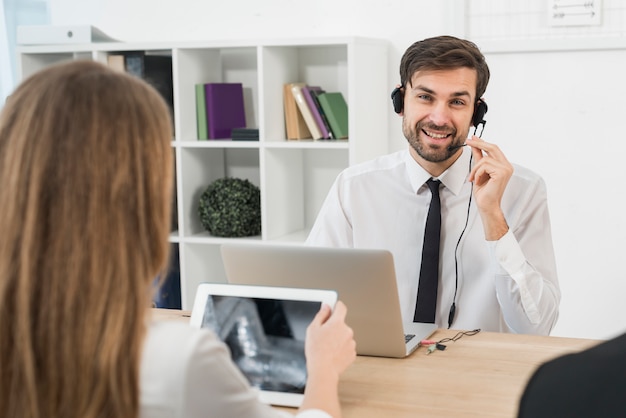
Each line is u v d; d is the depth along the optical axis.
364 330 1.73
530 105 3.18
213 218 3.41
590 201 3.15
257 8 3.56
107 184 0.95
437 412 1.45
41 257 0.94
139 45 3.40
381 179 2.38
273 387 1.52
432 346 1.78
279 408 1.50
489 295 2.21
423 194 2.31
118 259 0.95
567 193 3.18
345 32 3.44
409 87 2.21
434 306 2.21
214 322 1.58
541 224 2.25
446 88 2.14
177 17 3.70
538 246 2.23
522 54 3.16
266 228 3.34
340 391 1.56
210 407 1.03
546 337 1.86
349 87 3.10
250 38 3.55
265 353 1.54
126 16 3.77
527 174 2.27
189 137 3.46
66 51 3.49
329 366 1.38
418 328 1.93
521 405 0.68
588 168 3.14
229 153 3.74
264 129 3.29
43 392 0.94
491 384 1.58
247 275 1.80
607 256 3.16
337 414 1.32
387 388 1.57
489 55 3.20
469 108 2.18
